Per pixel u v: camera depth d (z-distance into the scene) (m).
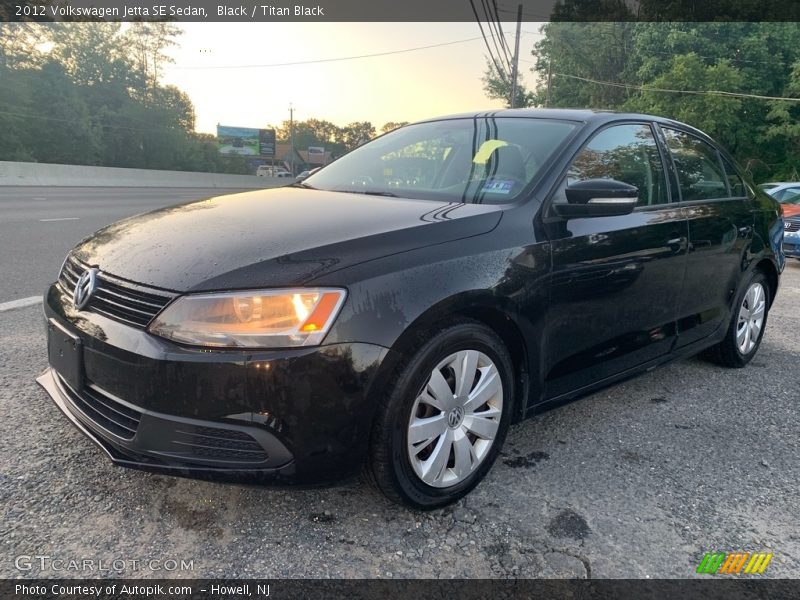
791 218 9.56
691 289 3.47
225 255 2.11
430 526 2.28
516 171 2.82
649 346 3.27
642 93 32.12
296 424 1.94
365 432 2.05
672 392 3.77
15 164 22.28
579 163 2.88
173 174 33.66
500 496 2.50
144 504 2.31
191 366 1.90
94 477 2.47
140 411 1.99
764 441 3.13
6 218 10.79
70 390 2.36
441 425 2.29
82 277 2.30
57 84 40.94
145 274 2.11
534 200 2.63
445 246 2.27
